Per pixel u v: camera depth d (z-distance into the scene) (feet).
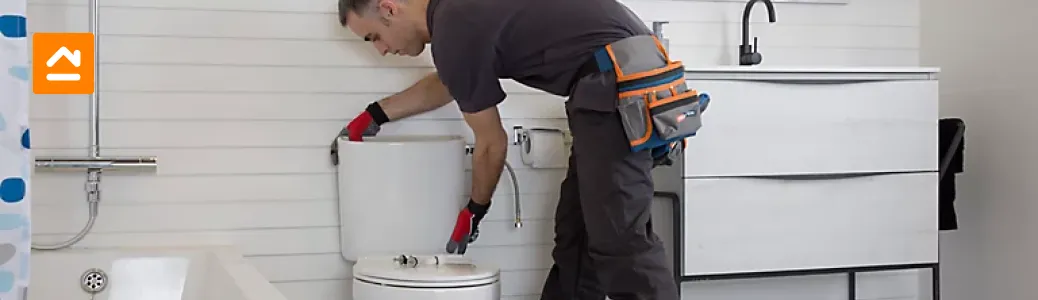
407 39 8.48
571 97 7.52
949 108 10.39
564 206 8.94
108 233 8.82
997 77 9.58
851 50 10.52
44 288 8.25
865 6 10.55
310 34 9.23
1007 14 9.40
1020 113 9.25
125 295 8.41
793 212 8.93
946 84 10.41
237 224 9.11
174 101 8.92
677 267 8.70
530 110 9.78
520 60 7.55
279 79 9.17
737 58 10.19
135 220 8.87
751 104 8.79
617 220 7.50
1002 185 9.58
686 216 8.67
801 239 8.96
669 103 7.21
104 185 8.80
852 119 9.04
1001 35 9.50
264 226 9.18
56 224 8.69
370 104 9.20
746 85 8.77
